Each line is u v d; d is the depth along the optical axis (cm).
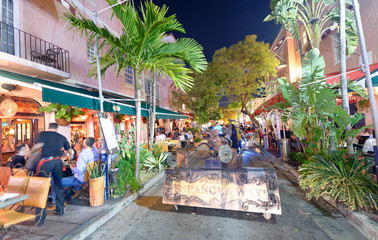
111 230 351
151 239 319
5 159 630
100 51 920
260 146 1418
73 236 307
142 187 548
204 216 395
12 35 573
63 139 403
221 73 1653
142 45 514
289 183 587
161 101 1934
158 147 861
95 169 446
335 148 545
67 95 486
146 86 1595
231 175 383
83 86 805
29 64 508
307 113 588
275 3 895
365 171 429
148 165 735
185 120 2664
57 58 659
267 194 360
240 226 352
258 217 385
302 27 1573
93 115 950
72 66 767
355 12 380
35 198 315
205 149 1260
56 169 379
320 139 622
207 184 393
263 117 1398
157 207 446
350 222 354
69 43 762
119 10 515
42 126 686
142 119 1360
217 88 1739
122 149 617
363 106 791
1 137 619
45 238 299
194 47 600
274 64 1557
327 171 432
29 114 655
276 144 1148
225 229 343
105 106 655
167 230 346
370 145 524
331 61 1118
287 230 334
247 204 364
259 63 1582
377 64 617
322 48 1235
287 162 804
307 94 561
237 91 1670
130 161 634
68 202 447
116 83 1093
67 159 587
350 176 412
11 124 669
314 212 399
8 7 566
